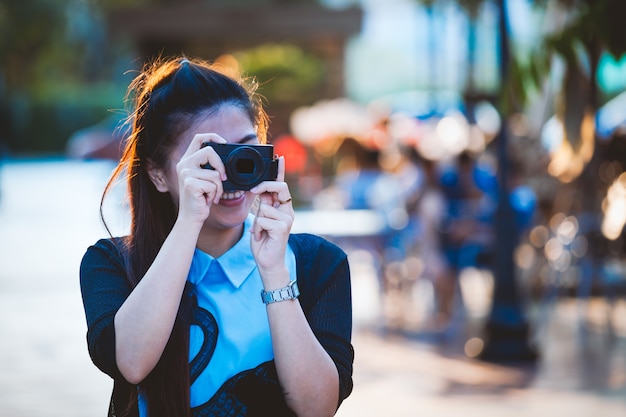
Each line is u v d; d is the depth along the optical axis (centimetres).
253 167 258
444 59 1953
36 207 2434
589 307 1114
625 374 803
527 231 1178
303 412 263
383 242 1080
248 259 272
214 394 264
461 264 1034
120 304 264
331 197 1382
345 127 1920
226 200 262
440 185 1068
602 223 1045
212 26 2053
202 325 265
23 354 877
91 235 1867
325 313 274
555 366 838
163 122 270
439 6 1609
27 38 5488
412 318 1082
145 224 276
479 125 1476
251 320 267
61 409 689
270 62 2530
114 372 257
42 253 1612
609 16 506
